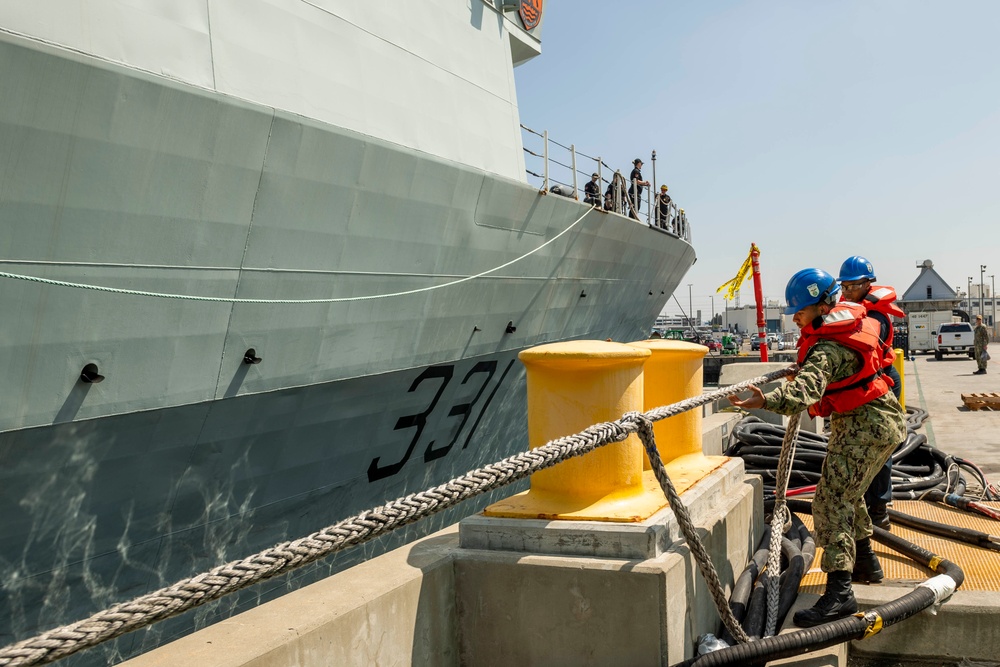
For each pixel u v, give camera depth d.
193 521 5.02
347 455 6.21
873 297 4.65
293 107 5.02
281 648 1.96
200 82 4.41
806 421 7.63
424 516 2.02
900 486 5.45
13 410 3.70
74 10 3.79
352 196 5.22
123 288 4.03
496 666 2.65
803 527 4.35
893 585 3.48
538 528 2.71
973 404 12.31
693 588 2.76
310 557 1.81
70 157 3.63
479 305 7.14
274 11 4.96
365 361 5.80
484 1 7.67
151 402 4.32
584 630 2.54
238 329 4.72
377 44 5.89
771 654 2.50
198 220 4.28
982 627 3.13
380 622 2.31
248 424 5.09
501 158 7.50
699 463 3.82
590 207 8.55
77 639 1.46
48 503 4.14
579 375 2.84
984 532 4.44
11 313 3.60
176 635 5.15
